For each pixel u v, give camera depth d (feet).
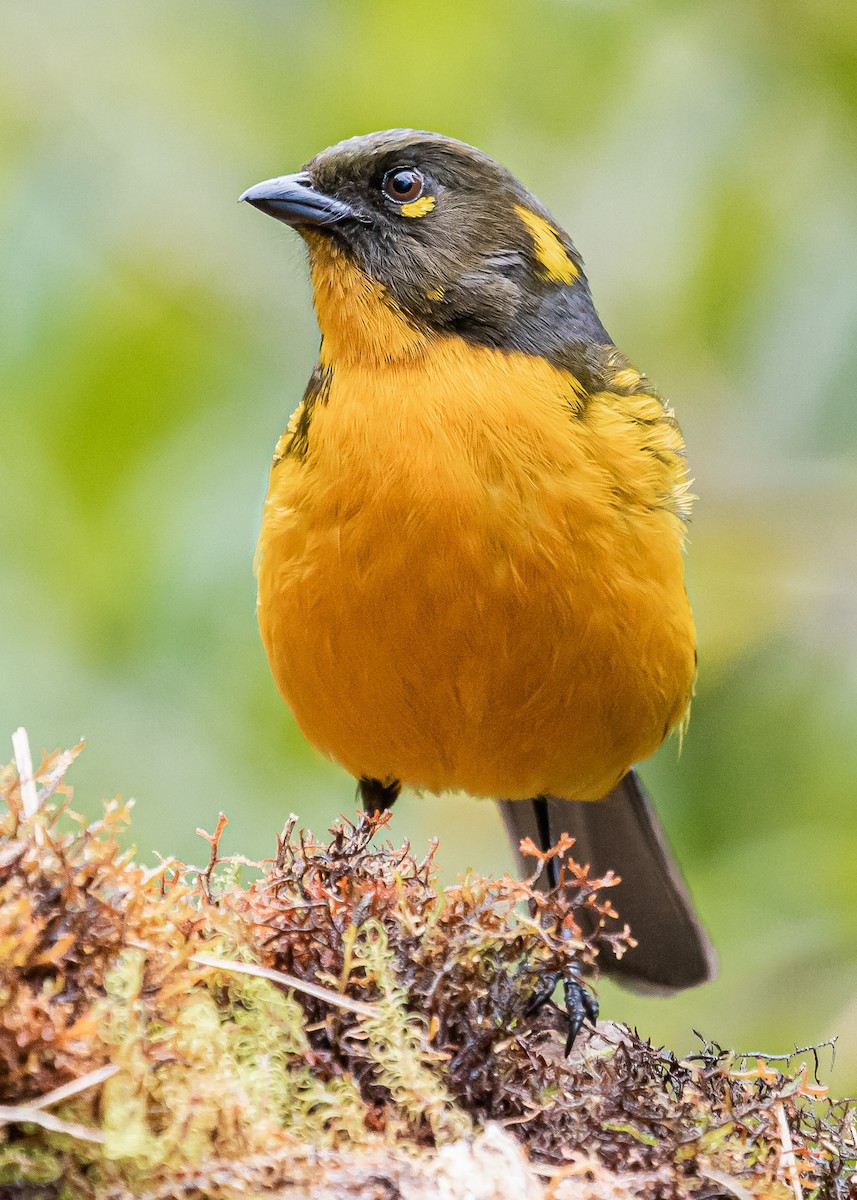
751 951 35.94
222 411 38.58
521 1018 19.04
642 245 39.42
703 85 38.50
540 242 28.71
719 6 38.34
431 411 26.32
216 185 40.27
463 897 19.16
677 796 38.93
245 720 37.70
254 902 19.31
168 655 37.52
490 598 26.14
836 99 38.24
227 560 37.04
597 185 39.42
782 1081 19.80
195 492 37.24
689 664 28.91
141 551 36.91
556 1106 18.26
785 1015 35.01
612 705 27.89
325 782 38.42
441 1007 18.65
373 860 20.57
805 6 38.09
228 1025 17.52
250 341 39.68
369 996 18.48
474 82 38.29
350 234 27.78
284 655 28.12
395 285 27.40
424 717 28.14
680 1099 18.89
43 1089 15.14
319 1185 15.46
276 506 27.76
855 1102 21.09
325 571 26.53
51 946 16.28
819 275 38.32
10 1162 15.01
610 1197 16.25
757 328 38.75
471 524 25.84
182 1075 15.88
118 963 16.43
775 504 41.78
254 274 40.29
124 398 37.60
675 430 29.07
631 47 38.19
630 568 26.73
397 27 38.17
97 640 37.47
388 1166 15.71
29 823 16.75
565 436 26.43
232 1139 15.61
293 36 40.09
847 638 39.96
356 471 26.12
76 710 36.91
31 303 37.68
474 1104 18.39
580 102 38.40
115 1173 15.19
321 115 38.88
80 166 39.63
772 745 38.96
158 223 39.78
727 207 38.27
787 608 40.37
